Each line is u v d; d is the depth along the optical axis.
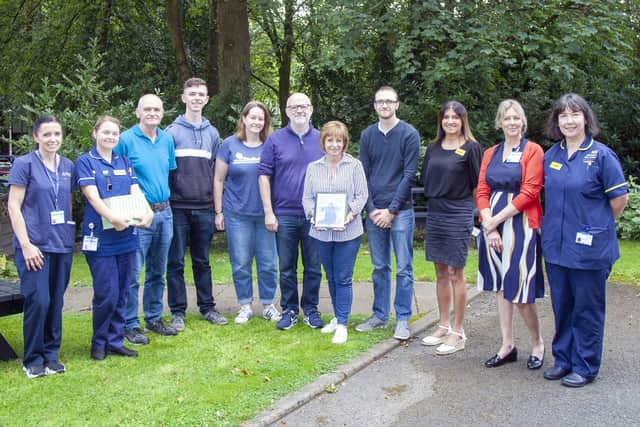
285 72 17.97
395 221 5.28
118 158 4.90
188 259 9.20
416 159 5.16
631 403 4.04
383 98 5.10
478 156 4.86
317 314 5.73
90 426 3.69
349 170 5.21
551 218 4.33
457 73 10.40
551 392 4.24
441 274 5.16
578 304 4.30
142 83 14.76
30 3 15.67
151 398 4.07
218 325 5.77
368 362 4.82
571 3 11.16
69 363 4.75
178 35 14.58
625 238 10.31
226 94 11.02
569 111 4.18
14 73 15.26
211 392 4.16
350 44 11.27
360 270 8.10
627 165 13.40
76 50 14.90
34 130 4.45
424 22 10.77
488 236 4.61
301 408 4.05
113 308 4.84
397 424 3.83
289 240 5.62
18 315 6.23
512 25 10.68
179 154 5.56
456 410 4.00
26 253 4.32
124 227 4.68
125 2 15.55
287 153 5.51
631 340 5.28
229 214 5.79
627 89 13.48
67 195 4.56
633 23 12.75
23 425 3.70
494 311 6.23
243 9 12.48
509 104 4.54
